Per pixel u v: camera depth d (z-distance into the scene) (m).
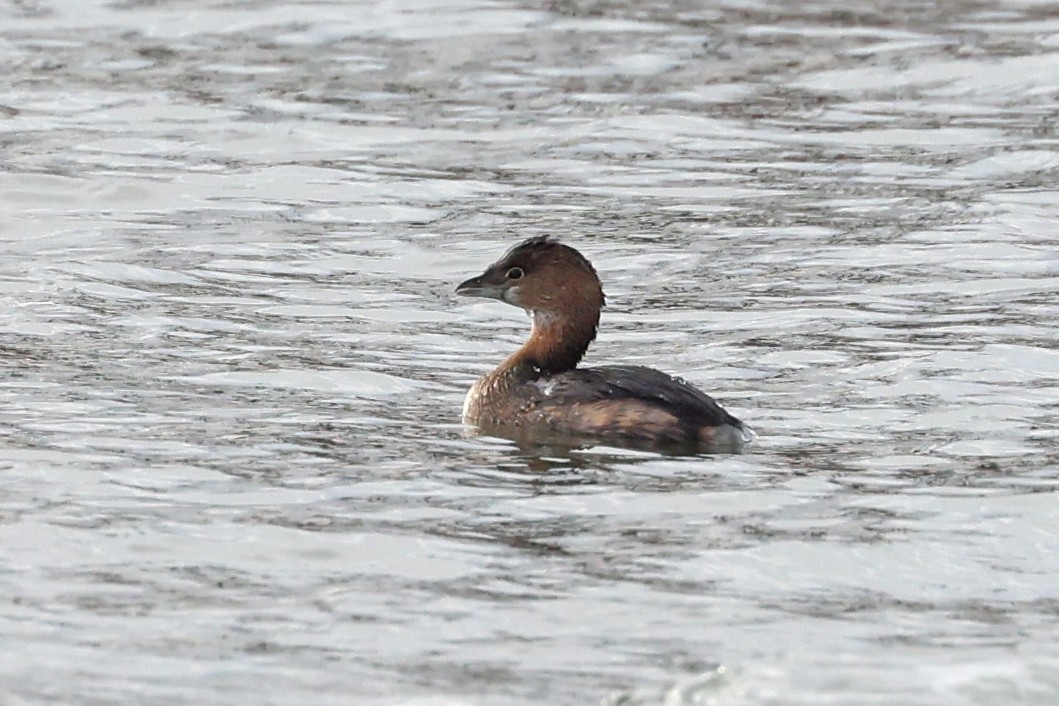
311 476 13.67
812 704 9.91
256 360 17.17
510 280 15.48
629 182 23.72
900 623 11.09
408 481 13.55
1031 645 10.75
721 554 12.12
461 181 23.81
